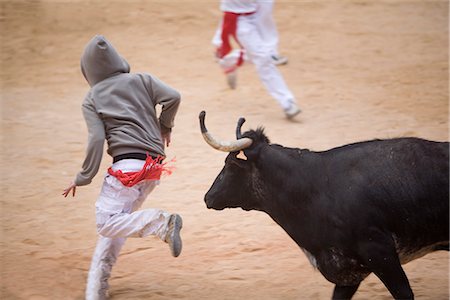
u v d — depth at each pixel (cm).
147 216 1738
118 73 1834
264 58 3462
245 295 1944
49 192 2742
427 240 1617
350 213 1591
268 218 2506
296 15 5644
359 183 1598
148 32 5225
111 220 1767
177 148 3183
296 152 1692
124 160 1786
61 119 3619
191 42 5009
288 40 5106
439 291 1941
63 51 4844
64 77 4341
